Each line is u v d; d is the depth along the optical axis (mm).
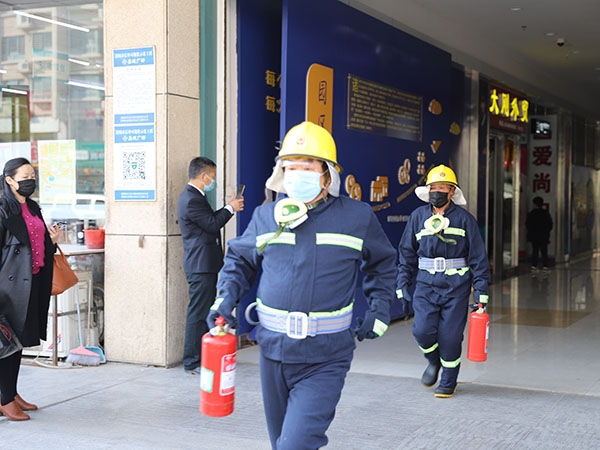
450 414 5168
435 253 5480
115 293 6711
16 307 4949
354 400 5531
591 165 21578
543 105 17609
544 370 6617
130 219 6641
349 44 8312
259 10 7531
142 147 6574
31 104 7789
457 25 12086
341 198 3289
